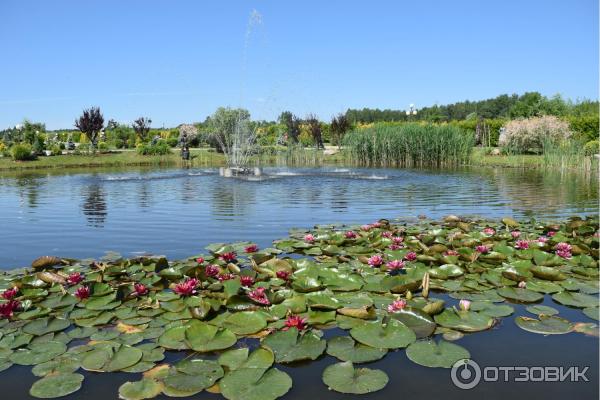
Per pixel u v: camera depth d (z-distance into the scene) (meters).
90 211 7.38
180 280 3.39
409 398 1.93
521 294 3.14
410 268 3.59
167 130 40.19
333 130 28.30
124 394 1.95
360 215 6.77
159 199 8.84
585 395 1.95
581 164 17.50
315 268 3.49
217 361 2.22
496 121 31.53
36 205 8.16
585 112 36.53
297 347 2.35
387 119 56.34
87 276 3.42
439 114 52.59
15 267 4.12
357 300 3.00
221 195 9.45
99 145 27.94
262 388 1.97
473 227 5.18
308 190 10.38
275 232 5.52
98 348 2.35
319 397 1.94
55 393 1.97
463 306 2.79
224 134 26.84
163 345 2.39
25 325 2.66
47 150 25.02
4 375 2.14
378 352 2.31
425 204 7.99
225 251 4.18
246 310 2.82
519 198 8.80
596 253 3.90
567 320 2.70
